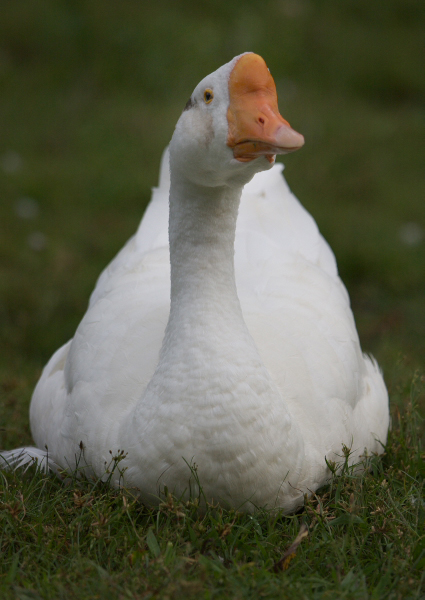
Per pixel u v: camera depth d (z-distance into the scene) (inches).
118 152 1010.7
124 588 292.8
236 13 1359.5
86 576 299.4
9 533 333.1
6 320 703.7
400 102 1250.6
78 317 710.5
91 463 350.9
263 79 300.4
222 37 1280.8
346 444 368.8
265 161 301.9
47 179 944.3
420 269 783.7
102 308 405.1
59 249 806.5
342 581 300.7
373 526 335.9
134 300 400.8
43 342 673.6
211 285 326.6
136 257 449.1
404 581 307.0
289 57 1284.4
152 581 293.3
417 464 388.8
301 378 361.1
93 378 366.9
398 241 834.2
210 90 305.6
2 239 818.8
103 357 372.2
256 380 319.6
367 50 1344.7
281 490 331.3
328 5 1481.3
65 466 376.2
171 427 316.8
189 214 324.8
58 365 436.5
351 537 333.1
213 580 297.6
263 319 382.0
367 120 1135.0
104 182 939.3
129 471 329.7
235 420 314.0
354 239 826.2
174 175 324.8
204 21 1310.3
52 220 872.3
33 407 432.8
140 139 1042.7
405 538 331.9
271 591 289.1
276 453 321.7
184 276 328.8
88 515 337.7
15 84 1192.2
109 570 311.0
